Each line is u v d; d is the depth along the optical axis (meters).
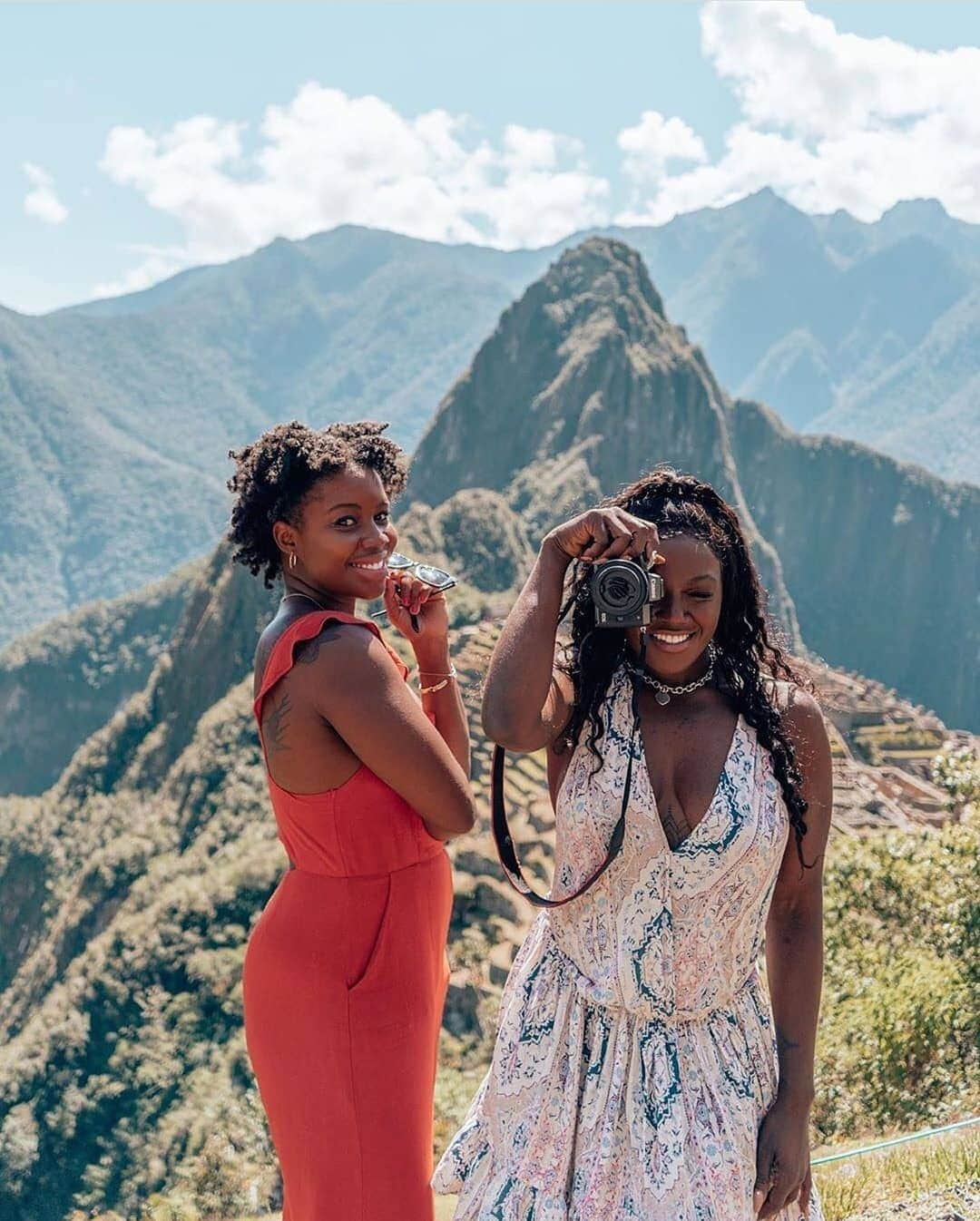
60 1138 62.88
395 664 3.02
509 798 47.41
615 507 2.81
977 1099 9.31
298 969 3.04
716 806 2.76
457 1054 34.34
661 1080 2.77
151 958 72.06
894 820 46.38
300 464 3.03
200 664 148.50
